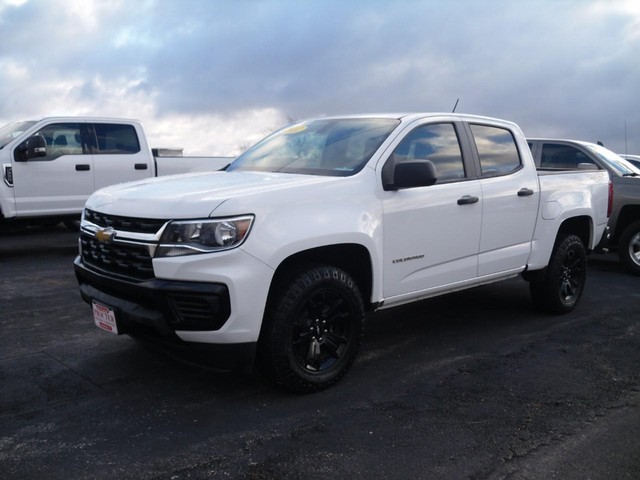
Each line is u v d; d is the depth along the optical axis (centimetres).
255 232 355
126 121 1005
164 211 354
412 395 402
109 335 513
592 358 486
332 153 461
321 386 399
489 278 530
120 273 378
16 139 888
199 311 347
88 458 311
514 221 541
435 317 601
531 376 443
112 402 379
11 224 907
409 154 462
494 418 369
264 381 417
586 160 938
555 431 354
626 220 891
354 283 409
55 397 385
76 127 949
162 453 317
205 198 356
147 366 441
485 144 533
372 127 475
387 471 305
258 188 376
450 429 353
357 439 338
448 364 464
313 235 376
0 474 294
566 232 629
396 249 439
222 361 360
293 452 321
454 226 481
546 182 580
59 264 853
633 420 372
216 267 345
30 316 572
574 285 630
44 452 316
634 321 605
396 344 512
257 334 359
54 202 921
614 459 324
